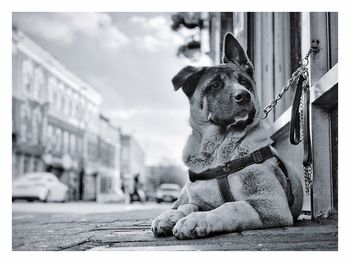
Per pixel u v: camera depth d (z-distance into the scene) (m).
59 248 0.85
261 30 1.50
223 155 1.01
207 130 1.04
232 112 1.02
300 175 1.15
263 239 0.81
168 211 0.95
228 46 1.07
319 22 1.10
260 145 1.01
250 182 0.97
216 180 1.00
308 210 1.13
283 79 1.43
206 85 1.05
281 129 1.29
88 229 1.10
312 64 1.08
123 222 1.26
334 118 1.06
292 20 1.42
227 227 0.87
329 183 1.06
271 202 0.93
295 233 0.86
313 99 1.06
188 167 1.04
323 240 0.81
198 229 0.84
